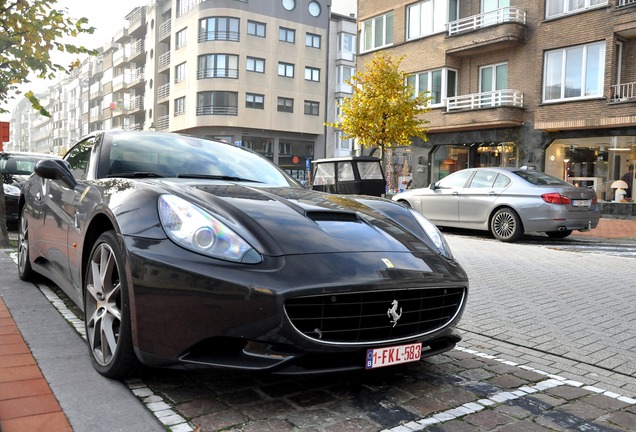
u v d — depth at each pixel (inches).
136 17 2181.3
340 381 112.7
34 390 100.0
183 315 92.3
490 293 223.0
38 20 295.9
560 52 741.9
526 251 361.1
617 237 469.7
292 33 1748.3
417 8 919.0
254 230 99.1
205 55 1658.5
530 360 137.1
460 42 840.3
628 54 701.9
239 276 90.4
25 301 165.0
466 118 823.7
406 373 121.0
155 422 89.8
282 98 1734.7
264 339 89.1
